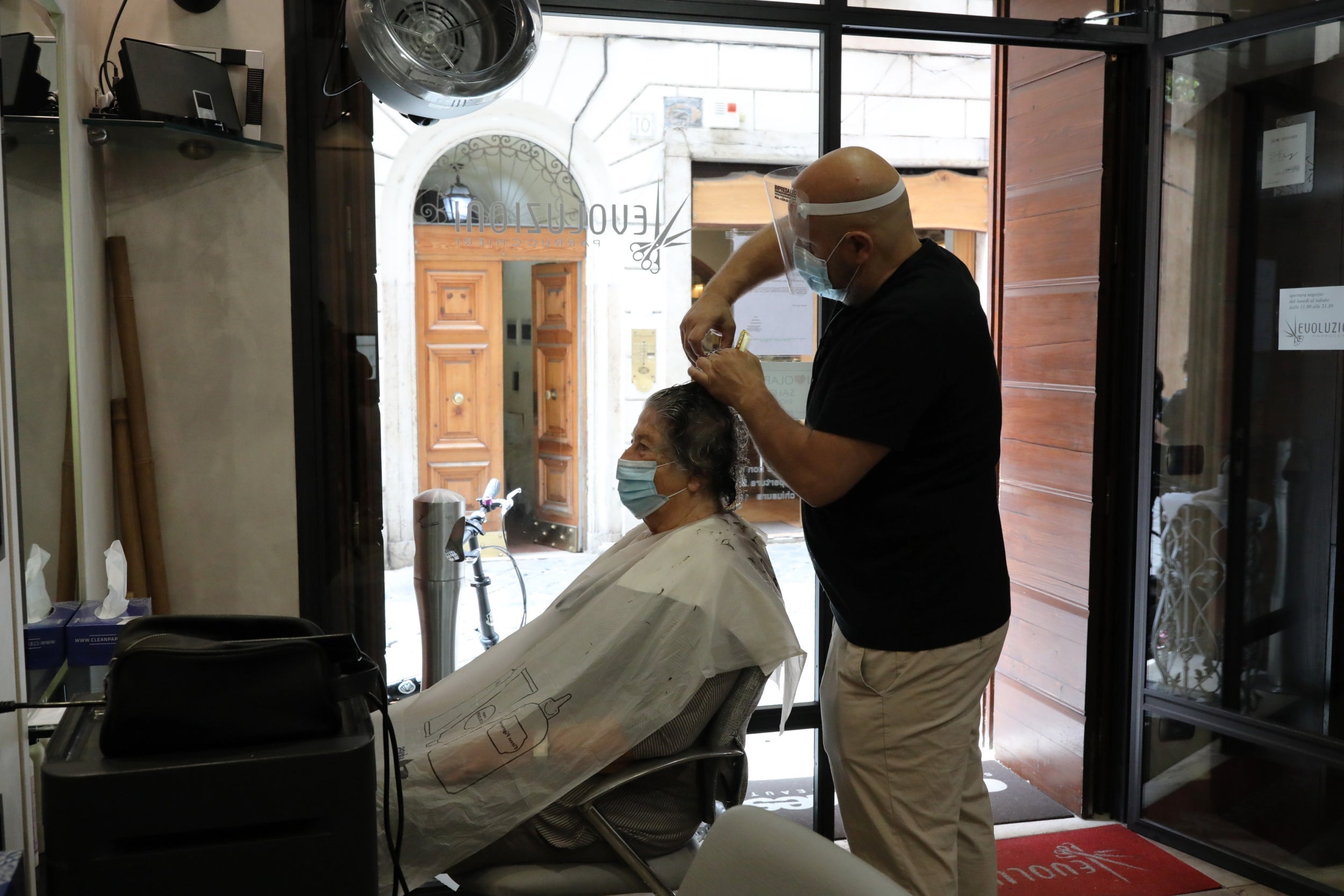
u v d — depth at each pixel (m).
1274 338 2.41
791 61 2.54
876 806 1.70
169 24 2.01
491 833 1.50
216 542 2.13
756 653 1.51
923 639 1.64
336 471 2.22
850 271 1.66
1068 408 2.81
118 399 2.05
